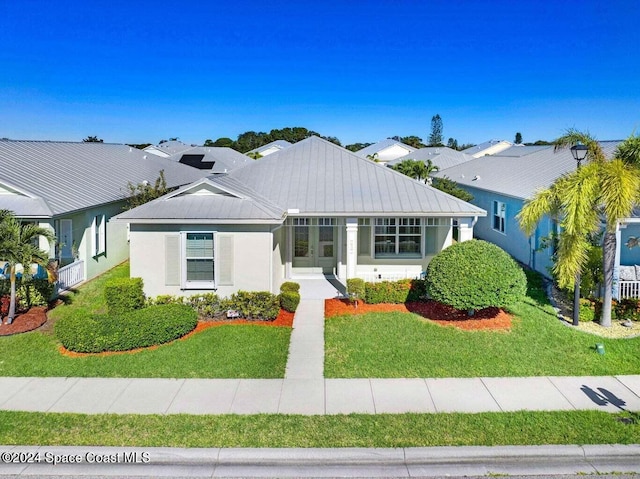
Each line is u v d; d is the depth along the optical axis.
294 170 19.80
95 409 9.30
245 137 117.00
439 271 13.47
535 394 9.94
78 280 18.09
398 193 18.11
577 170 13.18
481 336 12.77
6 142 22.94
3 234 13.11
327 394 9.94
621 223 14.51
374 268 19.14
